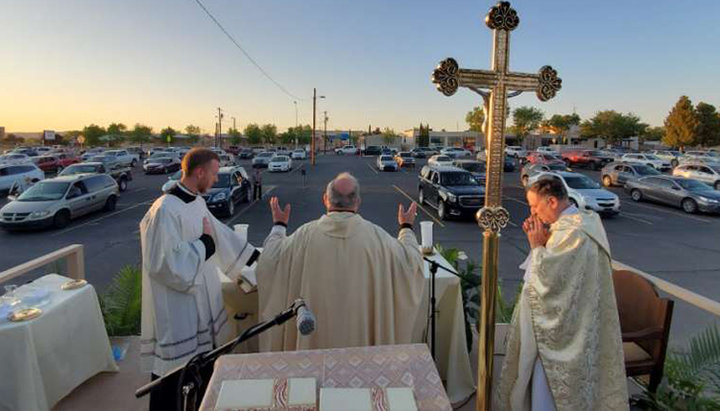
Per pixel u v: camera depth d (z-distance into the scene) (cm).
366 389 147
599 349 220
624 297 303
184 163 258
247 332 166
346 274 230
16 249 1074
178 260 237
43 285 343
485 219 212
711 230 1323
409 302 247
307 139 9156
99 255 994
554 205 232
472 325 414
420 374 157
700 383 309
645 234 1265
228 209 1488
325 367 159
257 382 148
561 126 7706
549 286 216
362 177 3122
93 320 344
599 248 216
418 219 1466
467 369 326
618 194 2156
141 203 1839
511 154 4862
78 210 1395
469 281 383
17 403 278
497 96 206
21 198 1316
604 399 219
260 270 247
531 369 233
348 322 230
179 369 172
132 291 464
